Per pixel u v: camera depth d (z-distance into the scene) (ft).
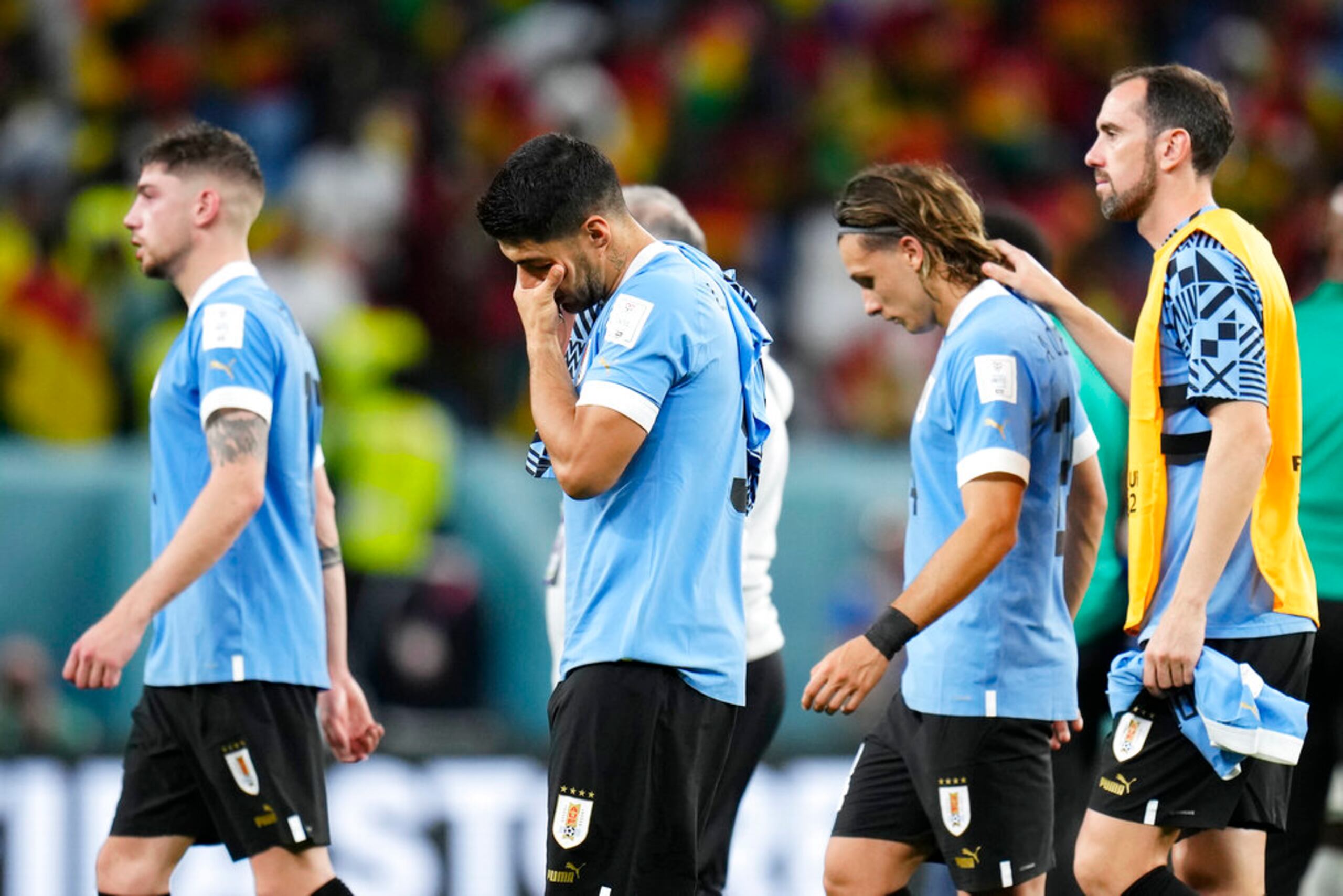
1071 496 48.44
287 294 111.96
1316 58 179.32
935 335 124.98
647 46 152.87
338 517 96.53
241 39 142.00
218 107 136.26
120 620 44.98
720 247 139.74
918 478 46.26
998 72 162.61
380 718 92.58
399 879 68.44
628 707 40.16
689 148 147.23
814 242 133.28
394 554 95.55
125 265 108.47
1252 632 43.62
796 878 71.15
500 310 125.29
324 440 97.50
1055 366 45.19
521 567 97.09
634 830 40.42
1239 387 42.01
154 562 48.49
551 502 102.06
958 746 45.24
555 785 40.70
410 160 134.72
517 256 41.11
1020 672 45.19
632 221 41.81
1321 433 52.90
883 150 151.33
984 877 45.16
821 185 148.46
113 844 48.32
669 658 40.14
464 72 145.69
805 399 121.49
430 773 69.31
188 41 140.77
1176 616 42.16
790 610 96.84
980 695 45.03
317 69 139.95
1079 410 47.70
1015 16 169.48
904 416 121.49
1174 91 44.75
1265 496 43.88
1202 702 42.39
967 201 46.75
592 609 40.83
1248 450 41.81
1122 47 171.94
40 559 90.99
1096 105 168.45
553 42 147.02
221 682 46.93
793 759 71.87
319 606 49.01
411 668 93.61
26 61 132.98
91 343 107.14
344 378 98.68
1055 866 53.57
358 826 68.39
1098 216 153.99
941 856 48.62
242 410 46.47
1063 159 162.50
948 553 42.65
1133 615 44.78
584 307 41.93
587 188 40.68
